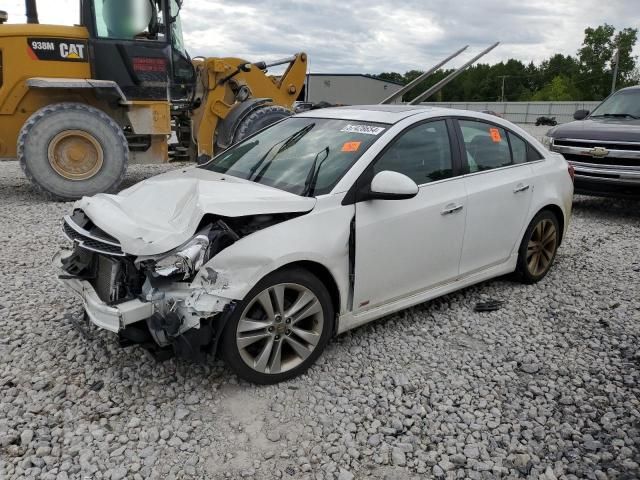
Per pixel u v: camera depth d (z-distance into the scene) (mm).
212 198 3225
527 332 4238
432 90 7723
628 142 7723
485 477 2715
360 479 2682
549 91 90062
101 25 8680
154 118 9219
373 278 3725
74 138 8344
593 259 6086
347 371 3590
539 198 4941
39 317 4207
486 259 4605
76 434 2914
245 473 2689
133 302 2992
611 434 3045
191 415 3100
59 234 6492
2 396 3225
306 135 4254
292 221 3336
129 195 3668
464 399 3334
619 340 4125
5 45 8219
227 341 3137
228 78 10047
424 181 4027
